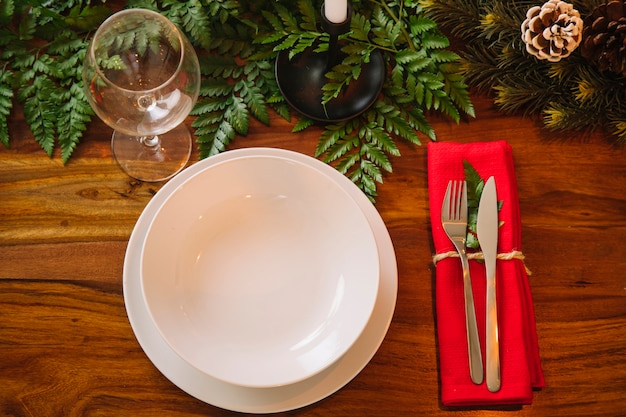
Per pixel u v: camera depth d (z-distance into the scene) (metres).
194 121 0.89
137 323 0.77
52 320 0.81
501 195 0.86
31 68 0.90
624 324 0.85
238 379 0.75
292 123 0.91
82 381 0.79
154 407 0.79
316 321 0.80
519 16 0.90
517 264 0.83
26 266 0.83
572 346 0.84
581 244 0.88
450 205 0.85
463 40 0.95
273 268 0.82
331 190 0.81
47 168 0.87
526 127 0.93
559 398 0.82
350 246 0.80
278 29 0.91
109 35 0.79
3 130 0.87
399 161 0.91
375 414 0.80
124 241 0.85
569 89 0.91
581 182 0.91
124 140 0.89
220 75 0.93
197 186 0.80
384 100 0.93
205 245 0.82
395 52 0.93
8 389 0.79
